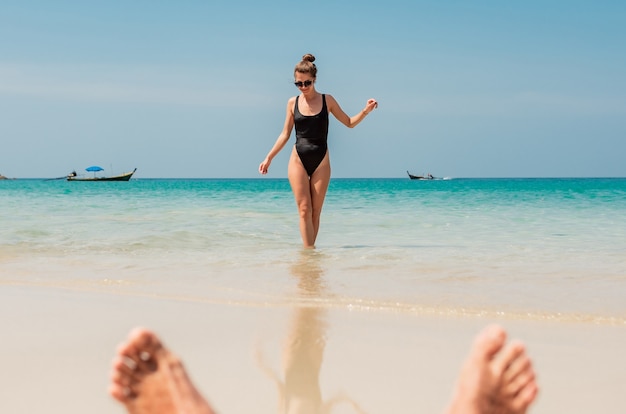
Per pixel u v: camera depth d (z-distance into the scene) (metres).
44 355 2.85
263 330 3.28
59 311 3.66
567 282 4.54
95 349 2.93
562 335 3.20
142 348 2.09
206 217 10.75
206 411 1.97
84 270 5.07
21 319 3.47
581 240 7.33
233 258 5.77
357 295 4.05
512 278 4.70
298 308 3.73
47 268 5.18
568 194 23.08
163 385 2.04
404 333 3.23
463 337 3.16
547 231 8.44
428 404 2.32
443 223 9.75
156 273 4.93
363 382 2.55
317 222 6.83
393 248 6.55
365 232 8.33
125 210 12.73
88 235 7.58
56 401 2.32
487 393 1.99
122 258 5.78
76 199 18.53
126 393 2.05
